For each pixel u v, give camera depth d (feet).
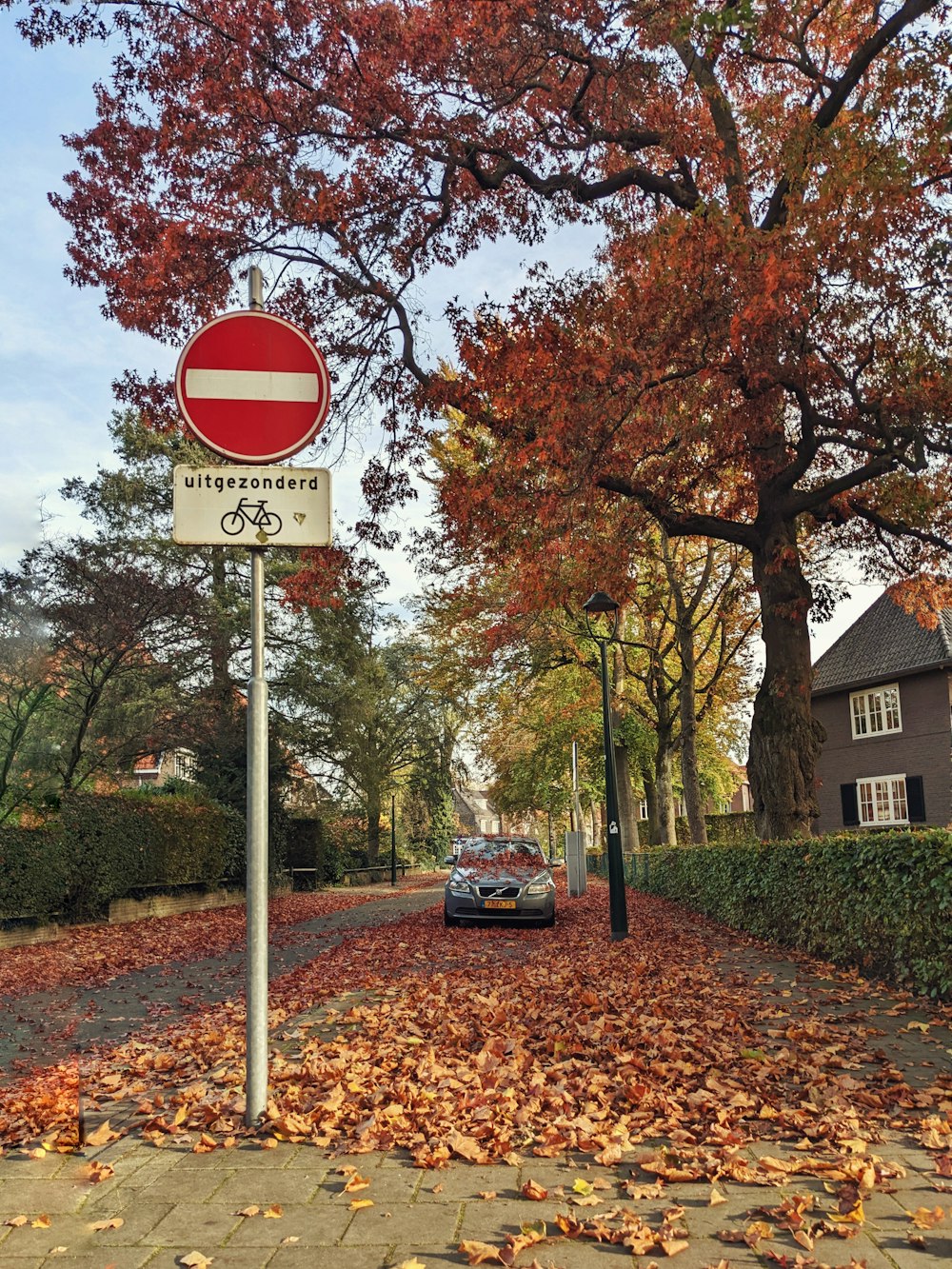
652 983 30.01
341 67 42.09
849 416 44.37
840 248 35.81
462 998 28.60
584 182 46.96
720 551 78.23
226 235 44.98
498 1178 13.16
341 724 109.91
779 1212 11.63
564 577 47.96
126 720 78.18
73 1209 12.31
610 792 46.83
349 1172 13.29
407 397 49.75
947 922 24.40
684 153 45.52
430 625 94.12
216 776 95.35
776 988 28.76
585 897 89.30
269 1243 11.20
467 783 165.48
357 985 32.42
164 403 48.57
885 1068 18.22
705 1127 15.06
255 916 15.66
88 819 58.85
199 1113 16.31
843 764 112.57
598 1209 11.98
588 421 39.55
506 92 42.88
